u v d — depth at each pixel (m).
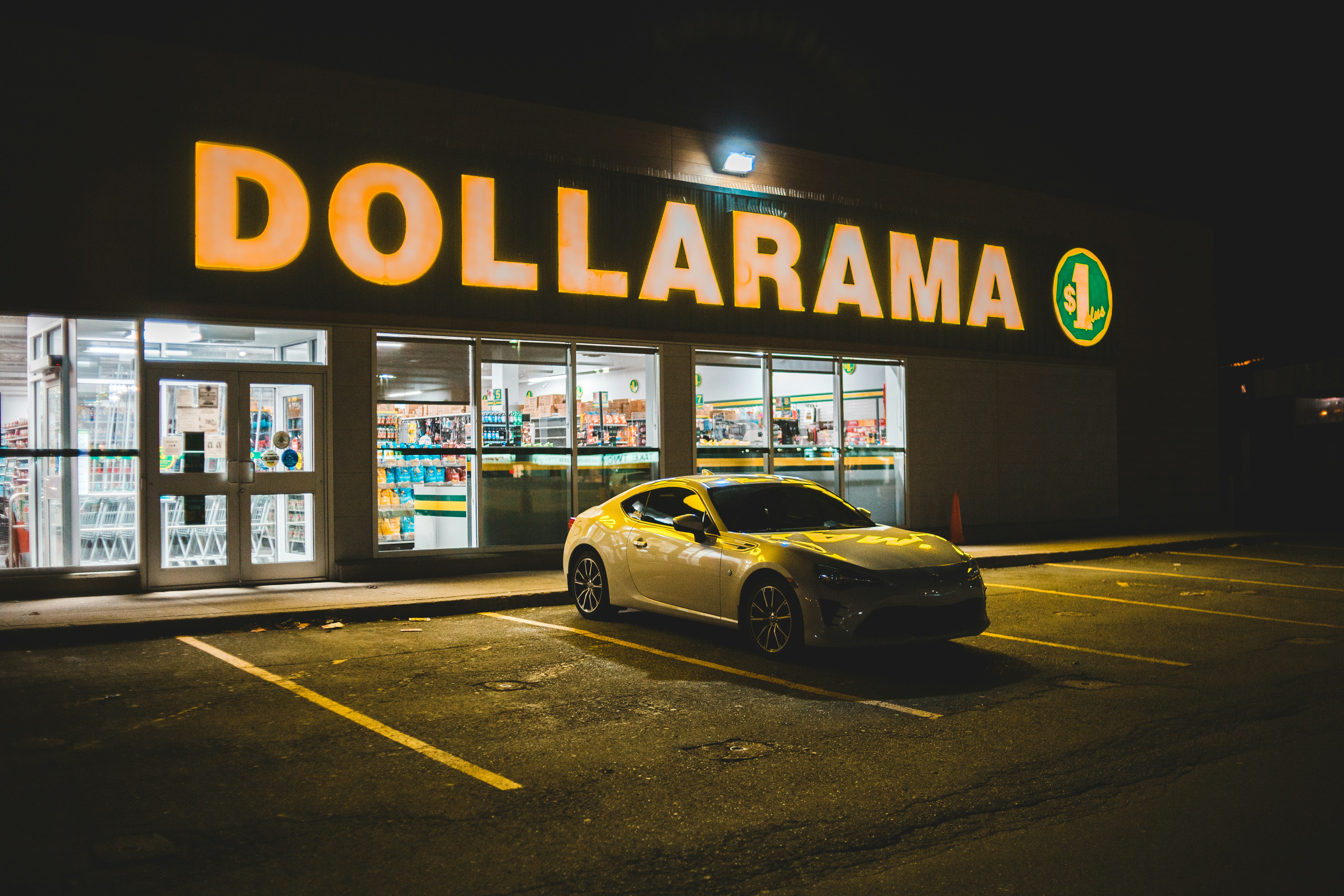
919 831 4.51
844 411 16.91
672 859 4.20
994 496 18.73
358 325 12.50
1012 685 7.32
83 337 11.16
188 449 11.61
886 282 17.55
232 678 7.57
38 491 11.02
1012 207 19.47
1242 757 5.55
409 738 5.98
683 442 15.05
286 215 12.05
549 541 13.93
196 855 4.22
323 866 4.12
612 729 6.19
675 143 15.23
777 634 8.20
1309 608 10.95
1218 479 22.70
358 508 12.52
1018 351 19.33
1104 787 5.08
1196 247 22.77
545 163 13.98
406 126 12.91
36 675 7.63
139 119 11.27
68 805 4.81
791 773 5.33
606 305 14.41
